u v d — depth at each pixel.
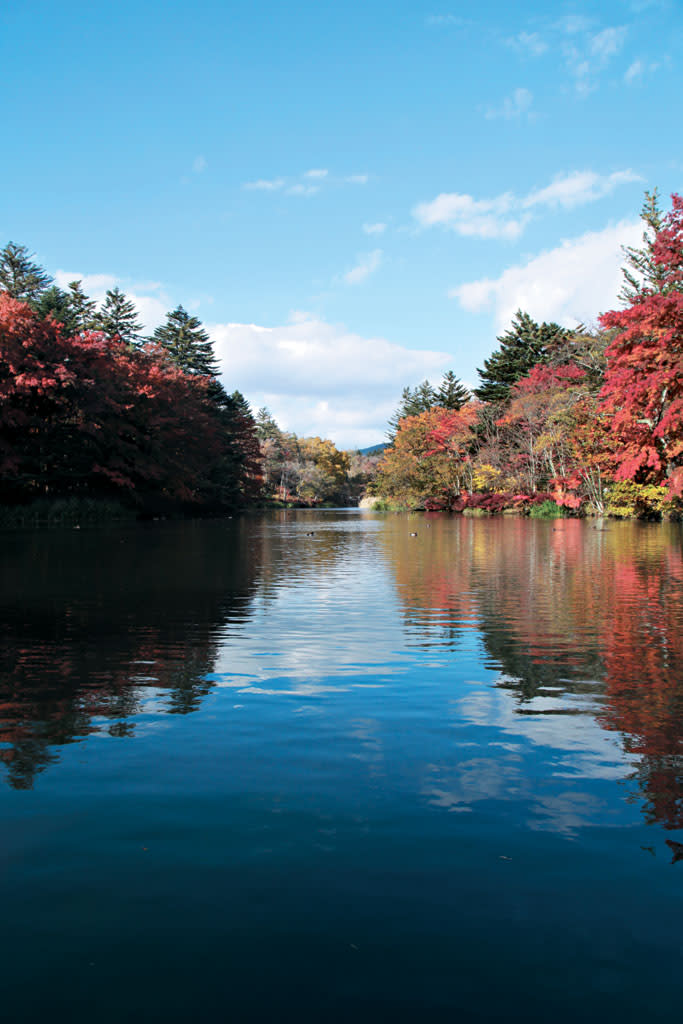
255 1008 2.08
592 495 48.56
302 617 8.64
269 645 7.05
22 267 59.62
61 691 5.37
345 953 2.32
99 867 2.81
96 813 3.29
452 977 2.21
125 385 48.81
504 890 2.67
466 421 65.81
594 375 51.84
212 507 66.31
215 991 2.15
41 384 38.88
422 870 2.80
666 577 13.09
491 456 62.34
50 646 6.97
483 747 4.19
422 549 20.47
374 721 4.68
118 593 10.82
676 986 2.17
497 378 73.44
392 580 12.64
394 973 2.23
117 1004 2.09
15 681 5.66
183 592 10.98
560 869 2.81
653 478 39.81
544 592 10.98
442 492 68.25
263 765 3.89
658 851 2.96
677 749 4.15
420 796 3.49
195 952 2.32
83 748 4.16
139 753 4.07
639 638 7.45
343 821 3.21
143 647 6.95
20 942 2.37
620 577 13.11
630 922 2.48
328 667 6.15
